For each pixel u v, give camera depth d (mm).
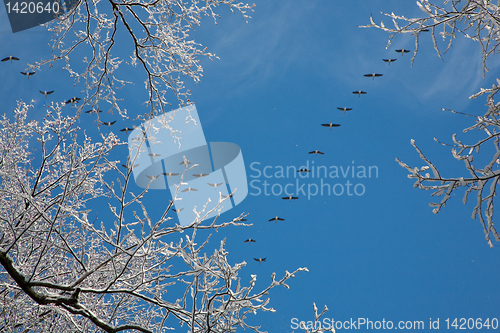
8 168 3555
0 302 3648
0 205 3625
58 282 3912
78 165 3520
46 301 2889
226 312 3055
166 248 3150
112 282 3045
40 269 3805
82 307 2988
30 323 3691
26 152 3678
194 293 3002
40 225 3686
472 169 2789
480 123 3145
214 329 3090
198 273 3002
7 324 3588
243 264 3029
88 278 3789
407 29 3299
